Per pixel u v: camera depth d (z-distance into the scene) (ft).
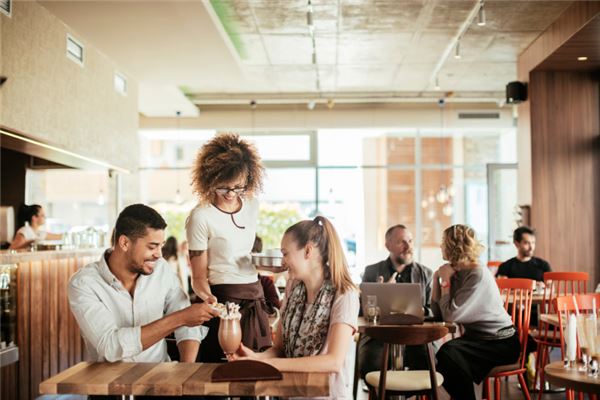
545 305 20.03
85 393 7.29
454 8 24.14
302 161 41.60
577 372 10.24
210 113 40.14
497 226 40.16
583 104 28.71
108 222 32.76
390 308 15.02
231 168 11.94
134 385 7.27
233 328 8.25
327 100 39.81
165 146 42.70
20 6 18.19
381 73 34.32
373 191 41.75
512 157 41.52
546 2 23.59
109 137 25.75
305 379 7.39
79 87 22.58
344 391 8.43
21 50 18.21
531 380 19.36
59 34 20.94
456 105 40.47
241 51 30.07
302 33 27.30
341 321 8.44
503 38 27.94
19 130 18.02
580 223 28.25
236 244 12.14
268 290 15.47
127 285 9.53
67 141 21.39
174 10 20.39
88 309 8.79
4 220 28.12
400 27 26.45
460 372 13.93
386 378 13.12
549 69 28.60
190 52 25.31
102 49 24.53
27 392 17.98
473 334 14.43
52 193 65.92
